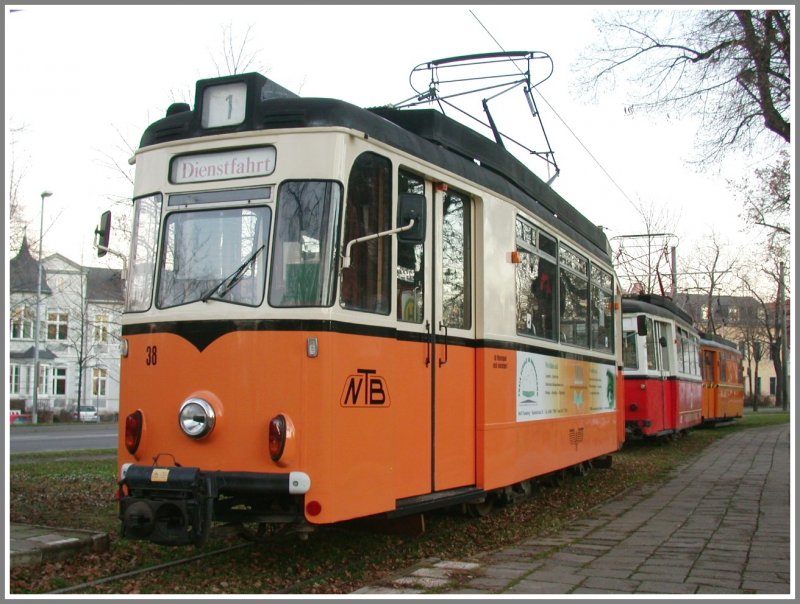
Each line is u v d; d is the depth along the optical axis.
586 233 13.01
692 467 16.73
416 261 7.45
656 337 20.56
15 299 43.84
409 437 7.20
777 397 64.75
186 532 6.10
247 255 6.55
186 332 6.59
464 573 6.84
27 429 36.25
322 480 6.17
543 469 10.20
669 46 13.70
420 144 7.57
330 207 6.42
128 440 6.70
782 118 13.14
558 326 11.05
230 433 6.36
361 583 6.61
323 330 6.27
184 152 6.90
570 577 6.76
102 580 6.36
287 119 6.58
